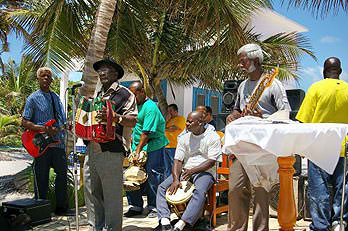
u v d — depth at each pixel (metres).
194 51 8.56
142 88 4.93
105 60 3.59
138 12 7.27
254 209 2.90
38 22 6.39
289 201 2.58
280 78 9.36
